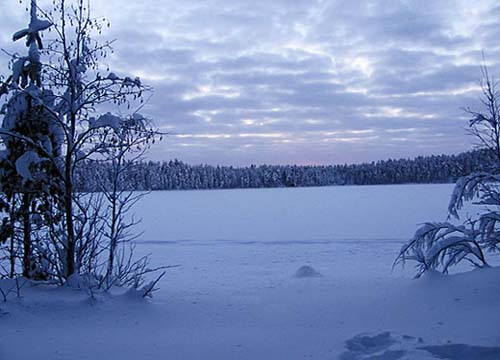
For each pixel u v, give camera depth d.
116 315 7.22
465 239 9.21
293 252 20.77
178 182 144.38
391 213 42.25
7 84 8.16
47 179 8.47
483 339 5.52
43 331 6.41
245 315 7.52
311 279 11.59
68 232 8.52
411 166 156.88
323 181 167.75
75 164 8.72
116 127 8.46
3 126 8.73
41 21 8.38
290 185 164.00
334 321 6.96
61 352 5.61
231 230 32.41
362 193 89.50
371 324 6.66
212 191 127.44
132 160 9.30
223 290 10.13
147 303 7.93
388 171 161.12
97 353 5.59
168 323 7.04
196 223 38.31
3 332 6.30
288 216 43.00
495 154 9.77
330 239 25.45
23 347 5.75
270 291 9.82
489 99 9.73
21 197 8.72
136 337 6.25
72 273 8.49
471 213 36.41
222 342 6.03
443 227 9.43
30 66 8.41
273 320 7.17
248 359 5.39
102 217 9.15
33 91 8.46
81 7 9.11
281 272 14.91
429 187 112.88
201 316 7.46
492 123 9.69
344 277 12.00
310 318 7.20
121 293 8.39
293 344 5.88
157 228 34.50
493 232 9.27
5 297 7.34
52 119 8.82
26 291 7.99
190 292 9.78
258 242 25.08
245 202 69.25
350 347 5.59
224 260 18.75
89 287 7.80
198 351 5.68
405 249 9.71
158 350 5.72
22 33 8.40
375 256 18.64
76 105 8.61
